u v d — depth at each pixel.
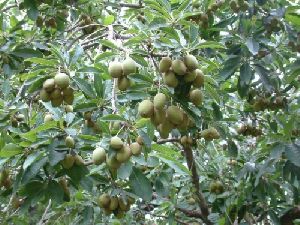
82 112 1.29
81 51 1.22
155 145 1.12
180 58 1.08
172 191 2.06
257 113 2.25
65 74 1.15
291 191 2.04
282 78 2.17
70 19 2.23
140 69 1.33
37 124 1.34
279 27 2.03
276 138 1.67
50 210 2.30
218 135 1.65
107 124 1.08
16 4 2.02
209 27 1.89
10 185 1.33
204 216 2.03
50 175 1.25
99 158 1.03
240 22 1.93
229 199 2.01
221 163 2.19
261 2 1.94
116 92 1.25
